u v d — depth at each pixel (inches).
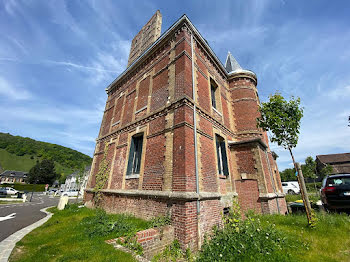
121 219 251.1
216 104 420.5
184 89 292.2
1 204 642.8
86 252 161.2
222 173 354.0
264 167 376.2
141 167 315.9
